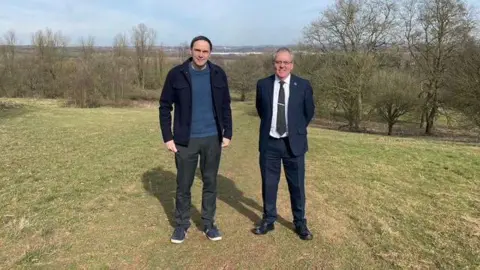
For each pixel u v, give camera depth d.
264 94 3.96
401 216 4.66
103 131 12.76
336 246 3.88
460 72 22.41
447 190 5.73
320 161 7.82
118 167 7.01
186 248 3.81
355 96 27.86
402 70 28.88
